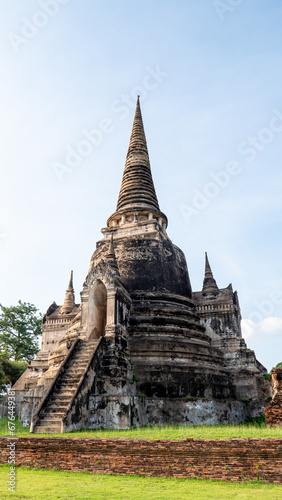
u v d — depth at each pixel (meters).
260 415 22.31
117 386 17.16
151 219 27.58
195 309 26.19
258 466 9.17
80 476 9.85
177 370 19.92
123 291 21.38
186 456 9.74
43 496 7.95
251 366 25.36
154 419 18.16
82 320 21.03
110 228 28.09
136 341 20.84
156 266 24.50
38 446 11.06
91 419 15.73
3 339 48.66
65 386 16.17
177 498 7.63
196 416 18.69
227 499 7.53
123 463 10.12
